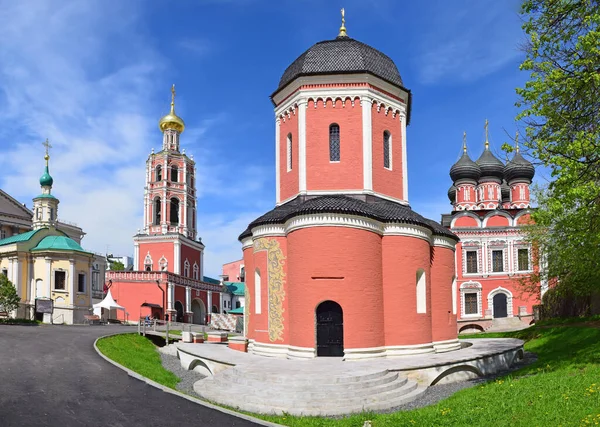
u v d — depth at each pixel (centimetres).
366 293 2231
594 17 1459
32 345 2384
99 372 1798
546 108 1605
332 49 2673
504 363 2302
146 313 5578
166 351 2972
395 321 2325
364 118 2595
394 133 2758
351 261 2222
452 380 2016
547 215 1698
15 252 4709
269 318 2391
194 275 6881
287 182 2733
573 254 2445
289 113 2741
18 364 1886
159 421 1269
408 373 1917
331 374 1775
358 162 2577
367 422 1296
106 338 2808
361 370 1850
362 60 2628
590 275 2761
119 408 1364
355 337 2177
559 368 1834
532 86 1630
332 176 2572
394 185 2716
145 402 1428
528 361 2495
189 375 2247
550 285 4109
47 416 1271
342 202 2309
